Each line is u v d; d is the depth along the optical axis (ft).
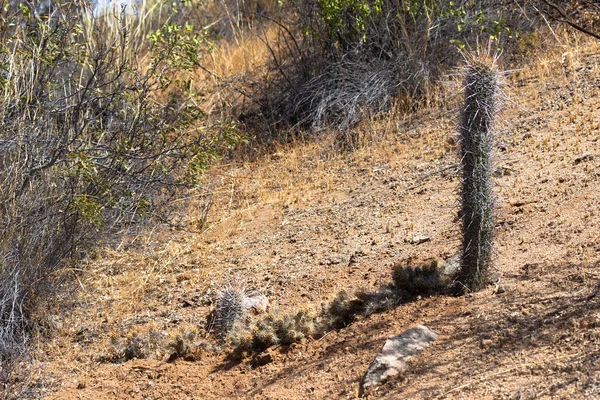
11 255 26.76
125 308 28.30
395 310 22.49
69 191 29.60
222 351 24.09
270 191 37.17
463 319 20.75
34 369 24.84
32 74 30.04
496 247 24.67
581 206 25.80
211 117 44.60
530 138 33.01
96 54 34.40
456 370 18.58
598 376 16.60
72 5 33.78
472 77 21.36
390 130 39.14
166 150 31.55
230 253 31.65
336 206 33.63
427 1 42.98
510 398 16.81
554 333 18.74
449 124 38.14
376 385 19.06
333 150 39.47
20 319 26.61
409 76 41.78
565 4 44.39
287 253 30.42
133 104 33.58
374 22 43.93
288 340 22.95
